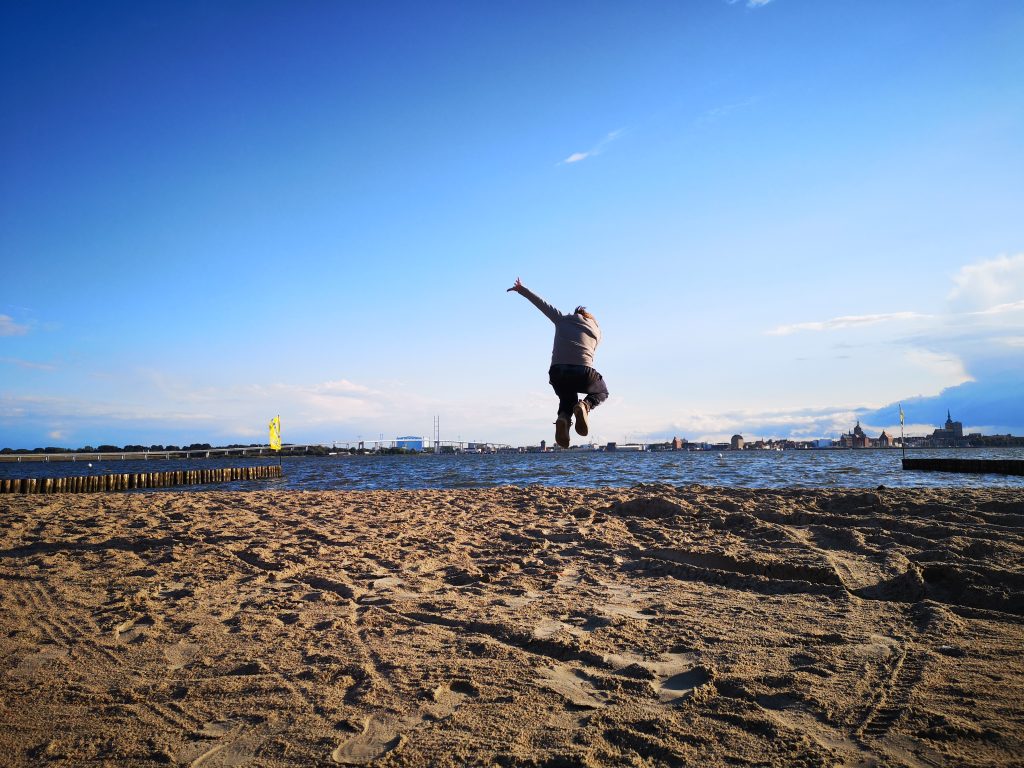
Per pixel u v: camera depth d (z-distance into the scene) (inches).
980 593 191.0
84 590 237.9
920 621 174.6
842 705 123.7
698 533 310.7
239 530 366.9
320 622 192.7
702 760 105.7
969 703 121.3
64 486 989.8
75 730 123.0
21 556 303.0
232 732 121.4
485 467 2324.1
